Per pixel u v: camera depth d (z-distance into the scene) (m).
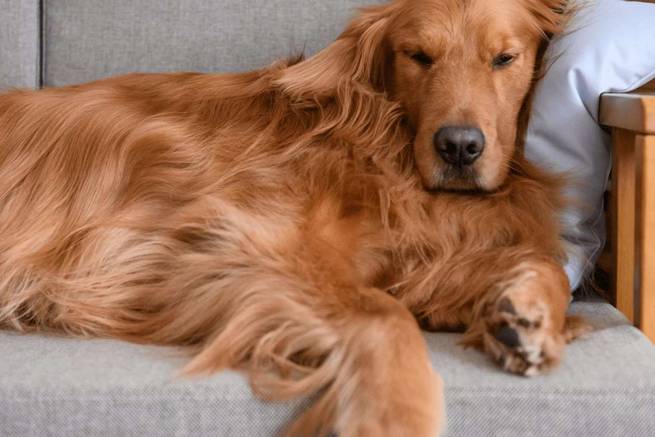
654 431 1.12
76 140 1.59
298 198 1.43
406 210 1.44
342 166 1.48
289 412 1.13
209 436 1.13
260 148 1.51
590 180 1.51
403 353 1.12
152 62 2.04
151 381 1.14
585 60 1.46
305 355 1.19
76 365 1.20
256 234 1.34
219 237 1.37
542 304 1.18
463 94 1.43
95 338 1.37
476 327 1.28
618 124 1.38
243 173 1.47
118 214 1.50
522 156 1.53
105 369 1.18
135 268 1.45
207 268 1.33
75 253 1.49
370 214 1.43
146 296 1.43
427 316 1.40
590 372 1.16
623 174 1.44
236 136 1.55
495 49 1.47
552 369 1.16
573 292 1.60
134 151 1.55
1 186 1.58
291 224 1.37
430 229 1.44
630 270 1.48
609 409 1.12
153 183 1.50
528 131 1.53
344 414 1.08
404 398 1.07
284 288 1.25
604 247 1.69
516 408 1.12
